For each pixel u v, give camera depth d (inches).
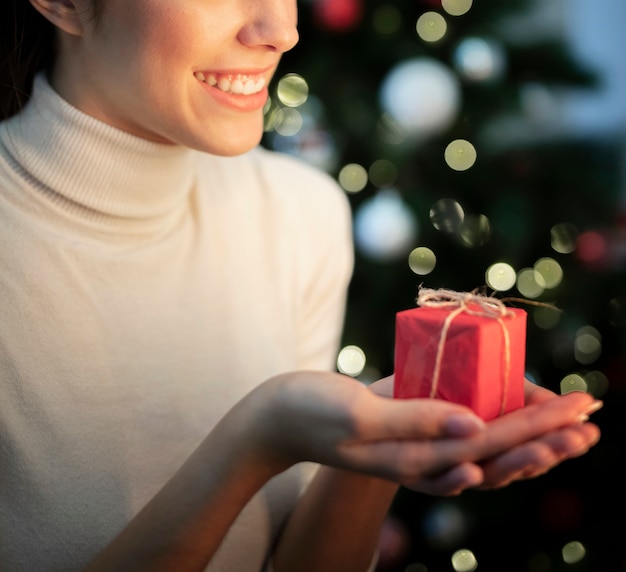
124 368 28.3
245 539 29.0
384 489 26.3
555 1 70.0
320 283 34.0
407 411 20.2
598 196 47.5
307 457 22.2
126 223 28.6
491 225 46.1
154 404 28.7
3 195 27.7
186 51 24.9
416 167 46.8
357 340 47.0
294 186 33.8
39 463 27.1
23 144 27.8
